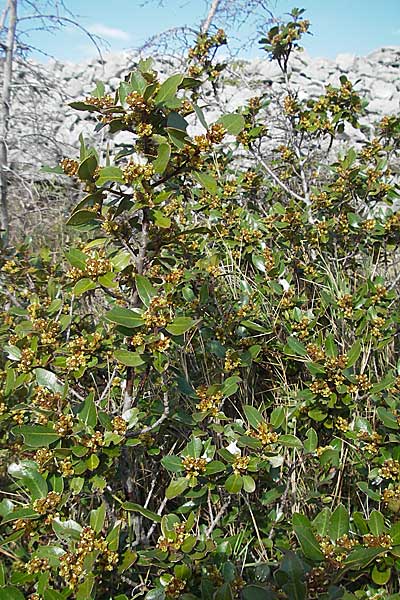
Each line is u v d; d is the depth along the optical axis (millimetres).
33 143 6332
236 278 3557
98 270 1947
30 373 2377
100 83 2121
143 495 2611
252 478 2092
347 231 3791
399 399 2605
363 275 3971
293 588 1599
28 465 1967
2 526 2215
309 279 3682
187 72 4738
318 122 4258
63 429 1903
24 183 5625
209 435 2387
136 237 2312
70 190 6449
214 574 1891
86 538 1750
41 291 3500
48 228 6020
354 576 1854
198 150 1917
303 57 11758
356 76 11781
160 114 1966
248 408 2195
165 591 1793
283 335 3234
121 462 2176
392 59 11984
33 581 1953
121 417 2031
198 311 2998
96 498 2312
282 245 3816
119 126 1963
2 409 2348
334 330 3248
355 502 2514
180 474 2133
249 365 2762
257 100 4371
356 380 2484
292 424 2664
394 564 1831
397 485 2205
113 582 1931
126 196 1965
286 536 2314
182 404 2744
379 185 3879
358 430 2447
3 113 5746
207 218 4016
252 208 4484
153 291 1946
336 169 3941
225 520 2328
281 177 4738
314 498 2434
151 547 2111
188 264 3387
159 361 1920
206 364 2959
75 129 10164
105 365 2555
